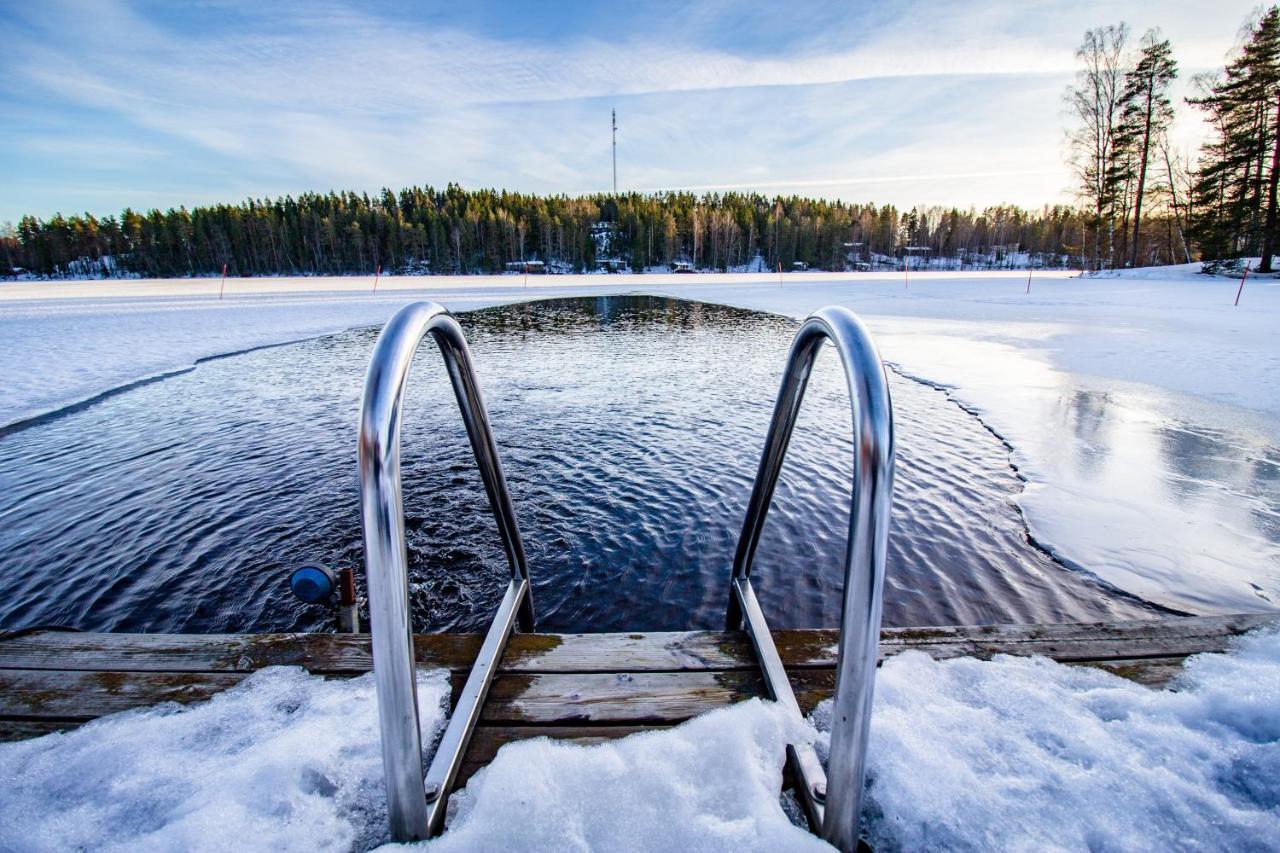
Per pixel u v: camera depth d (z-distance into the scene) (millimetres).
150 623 3154
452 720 1123
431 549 3805
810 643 1469
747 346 12727
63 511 4445
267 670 1395
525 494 4660
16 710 1273
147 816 980
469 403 1317
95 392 8227
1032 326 12758
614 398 7883
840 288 29406
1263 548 3479
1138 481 4480
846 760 835
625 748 1060
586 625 3076
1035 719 1176
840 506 4375
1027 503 4195
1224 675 1336
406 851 847
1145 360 8781
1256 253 29547
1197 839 920
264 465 5410
